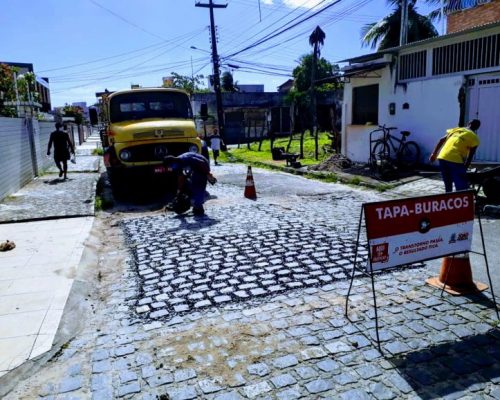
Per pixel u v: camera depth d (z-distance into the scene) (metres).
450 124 12.32
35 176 15.41
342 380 3.33
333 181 13.16
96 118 12.87
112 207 10.38
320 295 4.85
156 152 10.69
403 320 4.21
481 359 3.54
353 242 6.68
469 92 11.86
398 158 13.25
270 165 17.72
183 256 6.34
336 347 3.78
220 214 8.91
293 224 7.85
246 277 5.43
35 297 4.98
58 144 14.72
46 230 8.06
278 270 5.62
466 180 7.51
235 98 39.56
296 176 14.56
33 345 3.93
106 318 4.54
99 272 5.93
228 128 38.88
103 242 7.41
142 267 6.00
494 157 11.49
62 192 12.15
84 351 3.90
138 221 8.69
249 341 3.94
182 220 8.53
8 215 9.14
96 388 3.34
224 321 4.34
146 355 3.78
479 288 4.84
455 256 4.85
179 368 3.56
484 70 11.30
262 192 11.52
